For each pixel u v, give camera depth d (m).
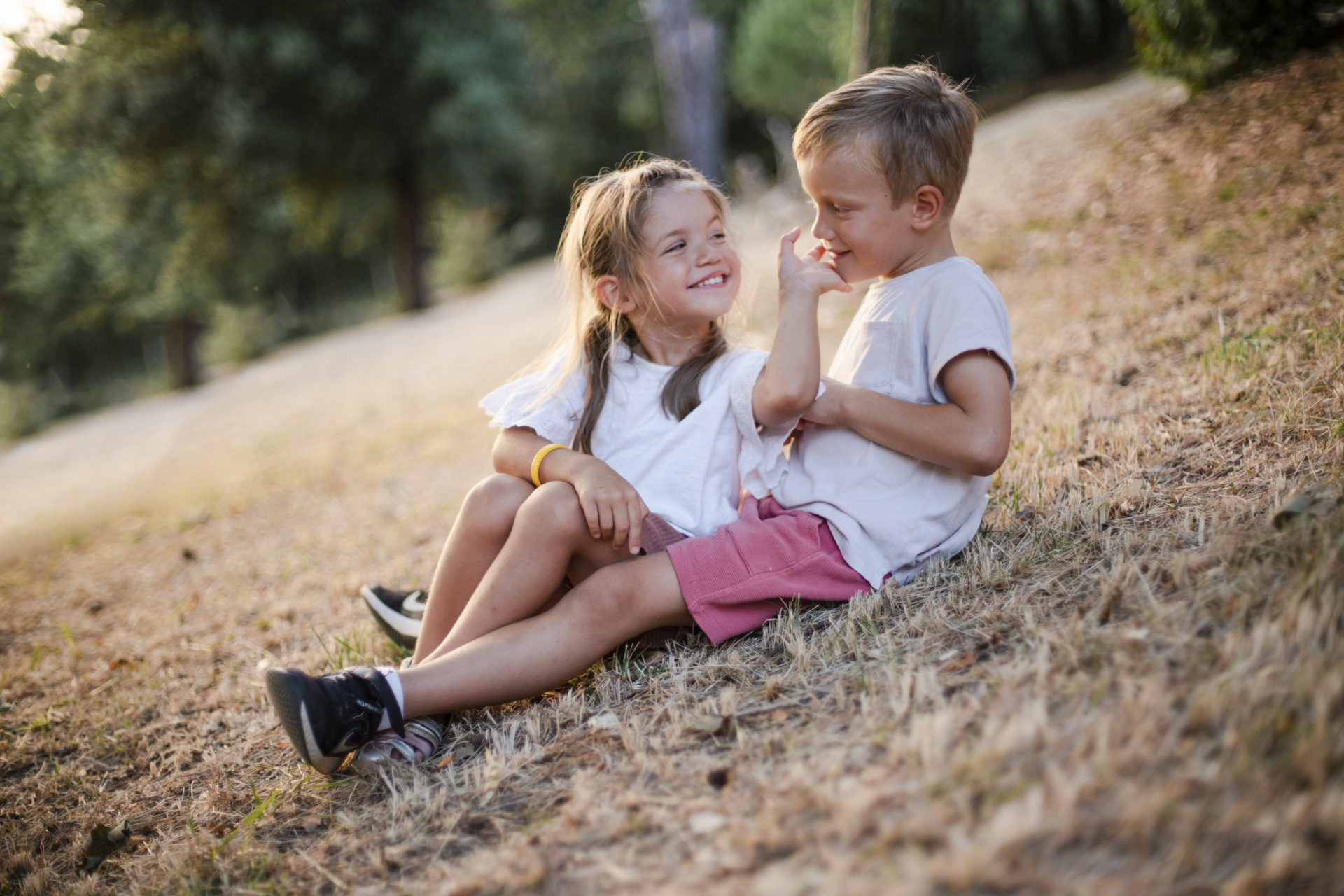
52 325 18.98
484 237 21.81
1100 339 3.54
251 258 19.72
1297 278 3.08
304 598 3.38
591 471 1.86
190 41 15.48
